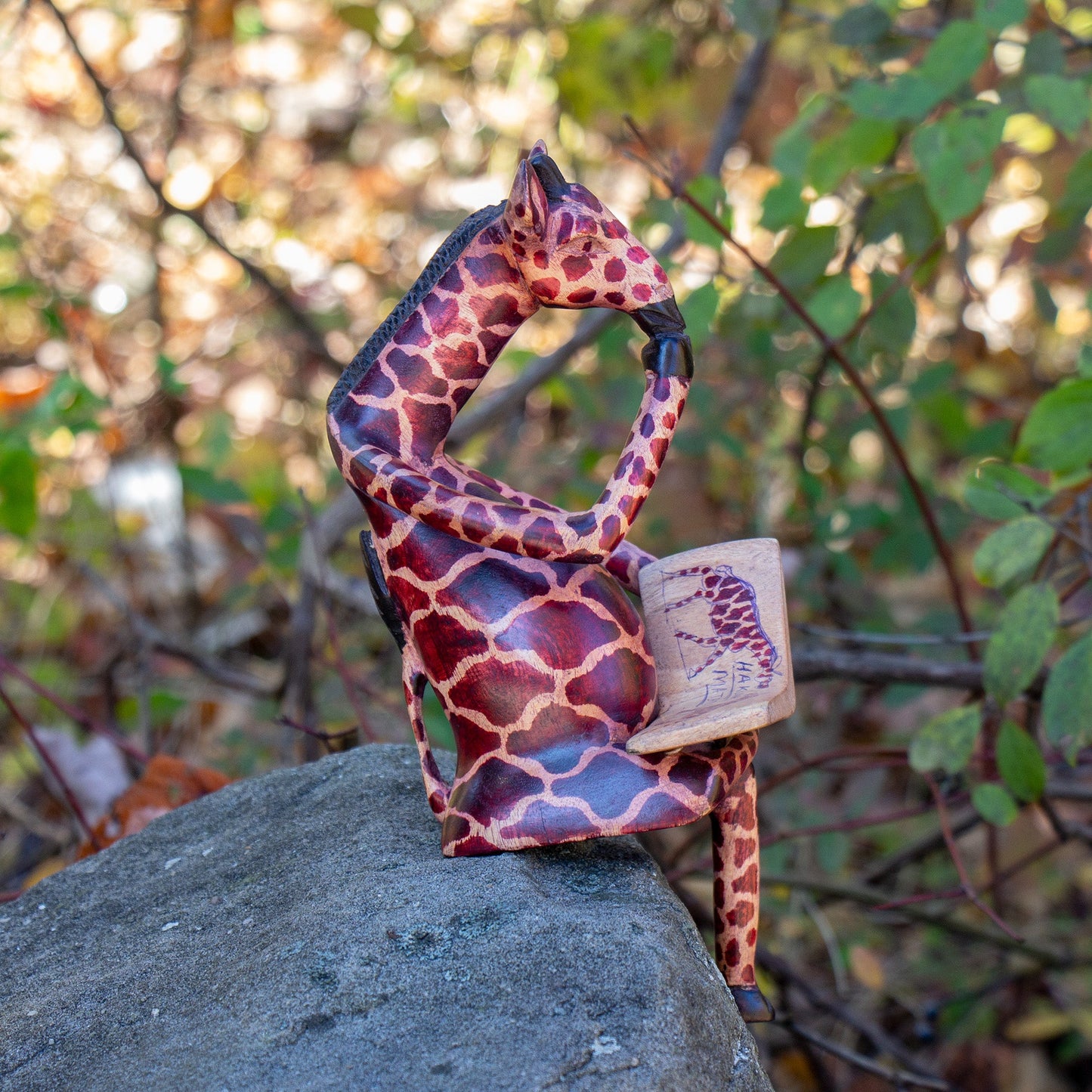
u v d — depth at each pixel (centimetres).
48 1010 78
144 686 125
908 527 125
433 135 196
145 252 195
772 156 108
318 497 180
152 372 177
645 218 136
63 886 87
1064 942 141
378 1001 73
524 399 133
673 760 78
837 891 114
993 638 92
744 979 80
